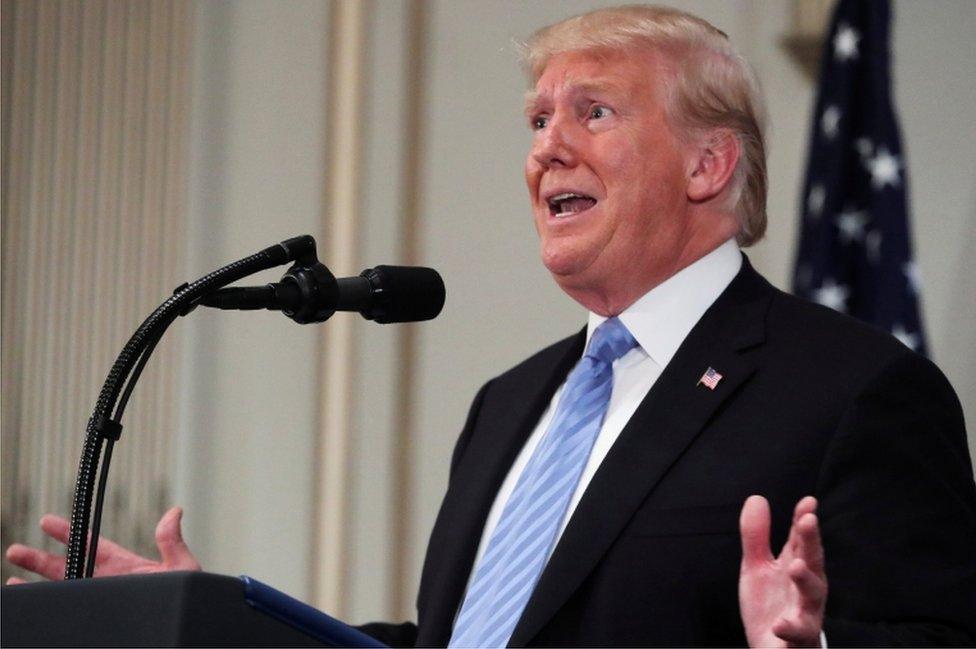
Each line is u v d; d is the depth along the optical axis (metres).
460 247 14.91
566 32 7.65
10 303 13.83
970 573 6.12
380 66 14.95
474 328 14.80
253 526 14.27
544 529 6.86
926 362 6.72
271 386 14.47
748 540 4.97
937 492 6.30
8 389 13.73
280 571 14.27
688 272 7.39
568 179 7.38
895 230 13.43
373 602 14.35
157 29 14.54
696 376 6.92
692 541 6.39
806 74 15.18
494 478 7.50
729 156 7.50
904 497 6.27
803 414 6.60
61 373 13.91
